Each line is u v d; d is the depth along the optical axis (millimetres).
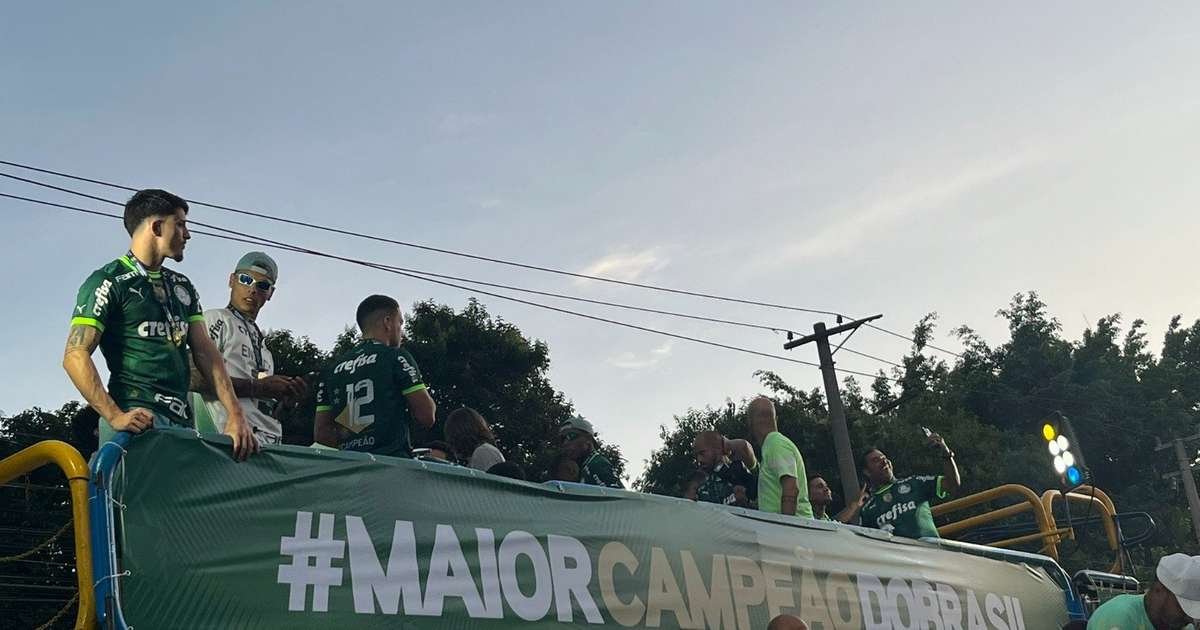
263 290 6559
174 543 4035
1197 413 47312
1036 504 10289
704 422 35875
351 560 4477
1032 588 8859
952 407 39656
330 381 6277
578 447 8133
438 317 29312
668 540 5871
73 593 5465
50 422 12227
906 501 9406
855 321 24797
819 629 6625
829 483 31797
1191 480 39625
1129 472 43656
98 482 3902
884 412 33906
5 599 5102
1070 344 46344
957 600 7918
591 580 5367
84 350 4387
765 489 8008
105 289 4617
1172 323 54406
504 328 29672
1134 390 44375
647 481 36438
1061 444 10383
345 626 4348
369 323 6395
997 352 47562
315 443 6289
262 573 4211
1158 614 6316
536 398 29031
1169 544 39312
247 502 4293
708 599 5941
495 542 5020
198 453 4254
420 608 4617
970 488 33219
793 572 6621
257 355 6500
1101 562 29312
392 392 6066
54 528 5457
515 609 4969
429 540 4762
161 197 4902
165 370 4723
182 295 4930
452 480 5000
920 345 40906
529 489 5312
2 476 4027
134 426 4102
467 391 27891
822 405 35375
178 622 3938
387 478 4754
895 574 7469
